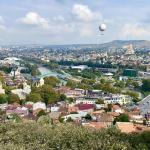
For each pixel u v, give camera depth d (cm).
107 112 18938
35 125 4675
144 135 4697
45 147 4012
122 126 11362
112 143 3994
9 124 4756
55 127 4628
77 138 4078
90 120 16488
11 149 3816
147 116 17988
